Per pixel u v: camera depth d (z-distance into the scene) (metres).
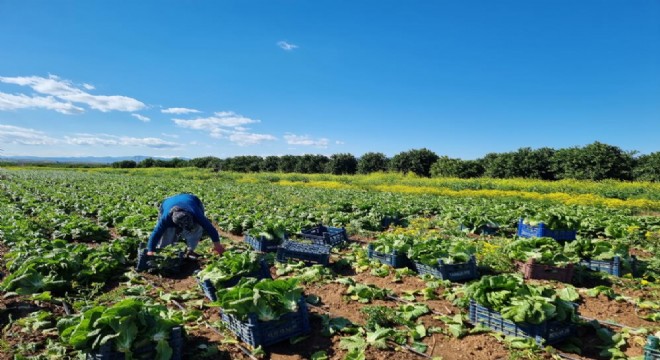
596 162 41.94
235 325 6.00
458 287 7.84
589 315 6.91
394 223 15.98
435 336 6.09
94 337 4.80
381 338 5.83
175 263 9.21
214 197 23.33
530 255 8.77
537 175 46.97
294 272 9.12
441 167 54.62
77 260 8.38
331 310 7.11
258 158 80.25
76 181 38.00
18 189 26.58
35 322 6.24
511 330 5.91
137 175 61.06
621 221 14.62
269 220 13.50
